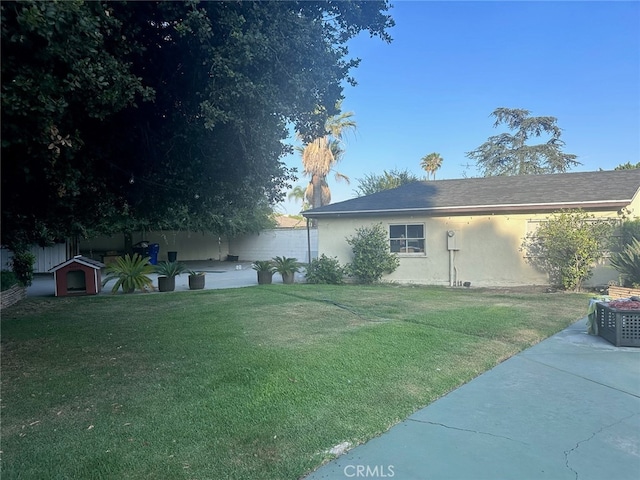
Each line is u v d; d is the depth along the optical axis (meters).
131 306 9.24
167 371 4.50
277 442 2.92
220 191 6.40
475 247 12.33
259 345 5.50
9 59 3.01
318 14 5.13
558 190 12.25
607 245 10.59
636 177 12.13
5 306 9.34
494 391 3.97
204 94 4.49
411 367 4.55
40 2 2.75
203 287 12.91
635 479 2.51
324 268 13.33
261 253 27.56
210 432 3.07
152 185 5.98
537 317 7.27
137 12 4.22
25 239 8.01
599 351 5.32
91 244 26.28
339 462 2.70
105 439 2.98
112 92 3.63
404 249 13.17
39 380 4.29
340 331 6.26
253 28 4.21
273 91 4.50
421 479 2.51
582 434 3.11
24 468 2.61
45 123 3.24
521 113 34.56
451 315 7.38
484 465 2.67
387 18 5.57
